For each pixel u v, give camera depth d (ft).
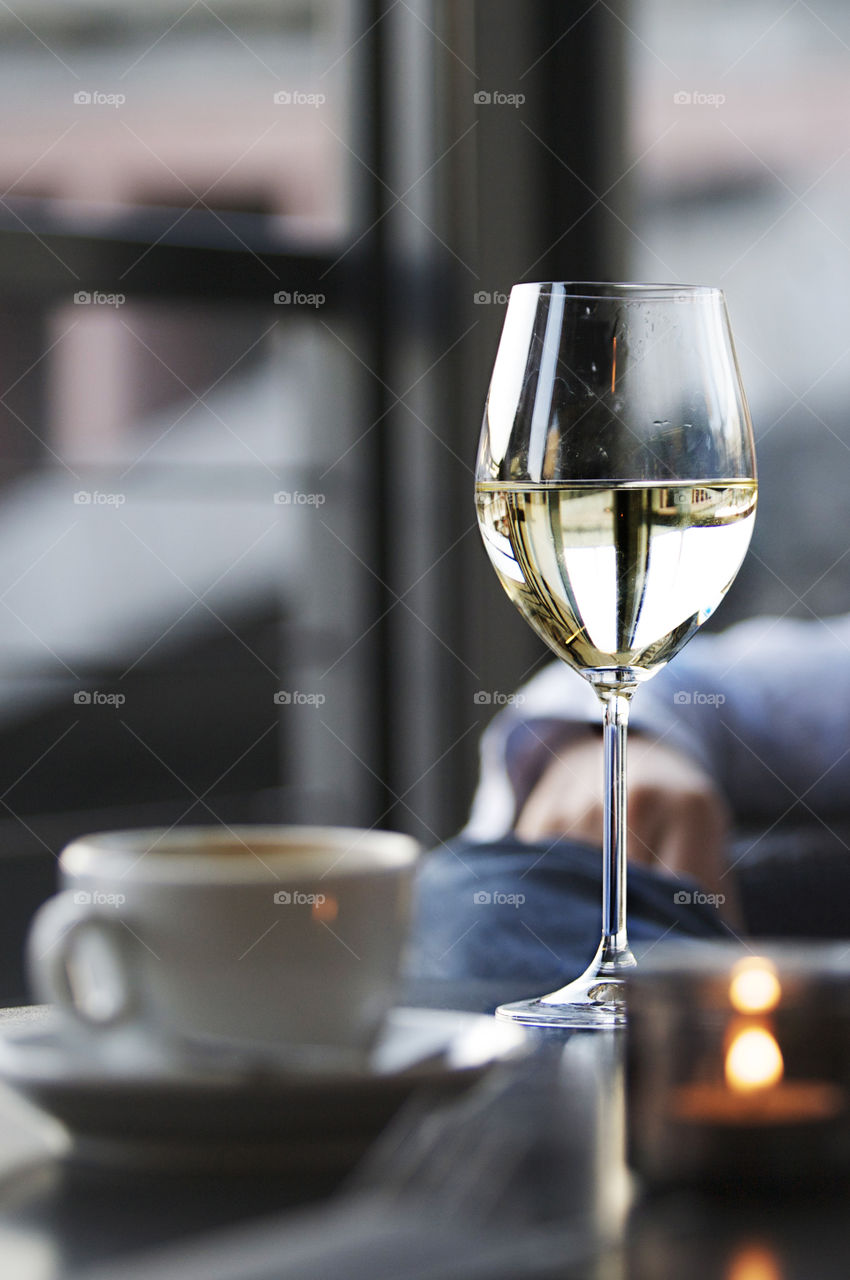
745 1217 0.95
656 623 1.70
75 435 7.51
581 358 1.68
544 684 3.90
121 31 7.31
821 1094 0.99
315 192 7.98
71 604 7.70
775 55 8.09
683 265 8.34
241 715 8.11
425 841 8.26
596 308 1.69
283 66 7.80
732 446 1.69
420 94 8.13
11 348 7.22
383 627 8.25
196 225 7.58
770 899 4.50
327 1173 1.05
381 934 1.25
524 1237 0.86
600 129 8.38
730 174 8.23
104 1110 1.01
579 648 1.73
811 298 8.02
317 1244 0.86
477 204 8.23
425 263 8.20
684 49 8.25
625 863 1.76
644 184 8.38
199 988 1.21
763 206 8.18
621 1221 0.93
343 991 1.23
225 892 1.20
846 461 7.99
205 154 7.57
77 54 7.21
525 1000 1.72
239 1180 1.03
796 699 4.65
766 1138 0.98
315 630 8.22
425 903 2.12
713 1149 0.98
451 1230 0.87
